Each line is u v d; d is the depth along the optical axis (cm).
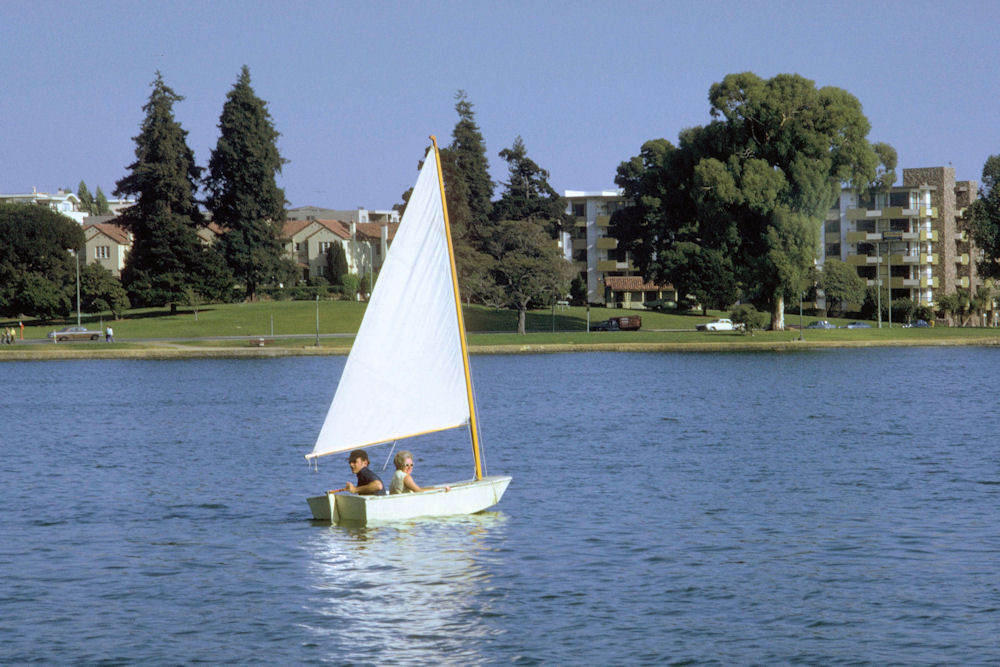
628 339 12144
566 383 7894
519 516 2862
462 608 2038
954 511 2941
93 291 14338
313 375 8894
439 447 4481
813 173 11275
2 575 2297
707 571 2295
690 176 12088
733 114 11731
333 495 2738
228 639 1875
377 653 1806
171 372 9331
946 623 1938
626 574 2273
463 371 2806
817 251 11600
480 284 13362
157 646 1842
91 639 1877
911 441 4481
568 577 2248
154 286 14612
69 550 2527
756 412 5778
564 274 13275
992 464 3800
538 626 1934
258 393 7306
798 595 2116
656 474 3634
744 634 1888
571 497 3167
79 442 4697
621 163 16788
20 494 3312
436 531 2666
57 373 9331
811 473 3634
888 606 2041
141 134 14938
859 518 2855
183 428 5253
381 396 2703
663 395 6875
